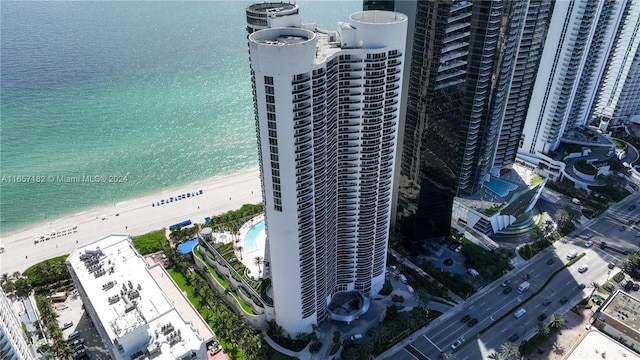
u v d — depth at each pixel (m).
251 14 156.88
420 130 187.38
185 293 195.00
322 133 140.00
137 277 160.00
